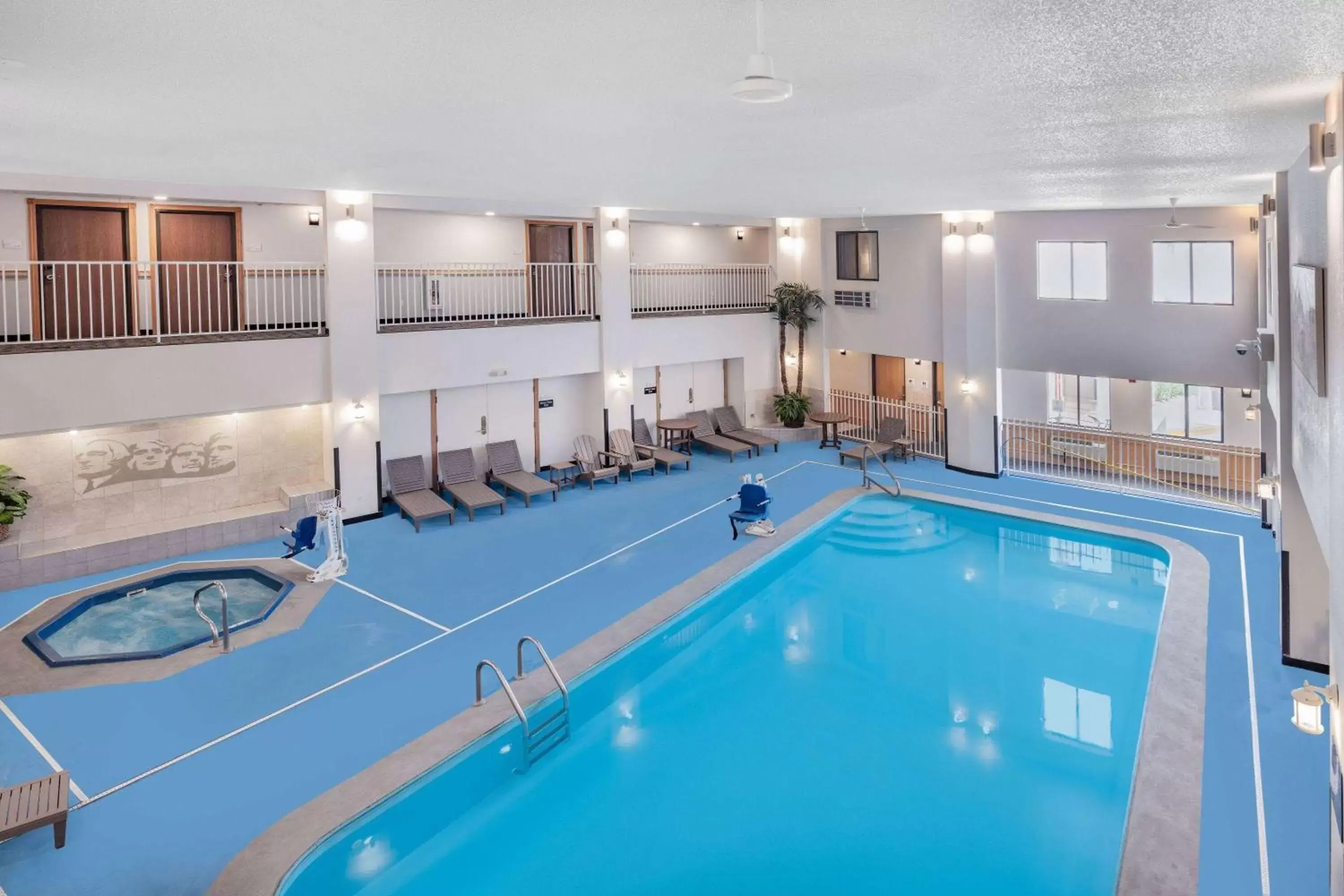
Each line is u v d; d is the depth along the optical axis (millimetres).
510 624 12398
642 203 17156
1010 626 12742
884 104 6090
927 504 18391
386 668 11055
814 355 24359
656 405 22906
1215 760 8797
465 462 19016
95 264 14453
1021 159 9188
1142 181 11484
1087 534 16203
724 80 5504
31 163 9625
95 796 8438
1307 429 7461
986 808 8422
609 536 16328
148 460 15398
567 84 5625
